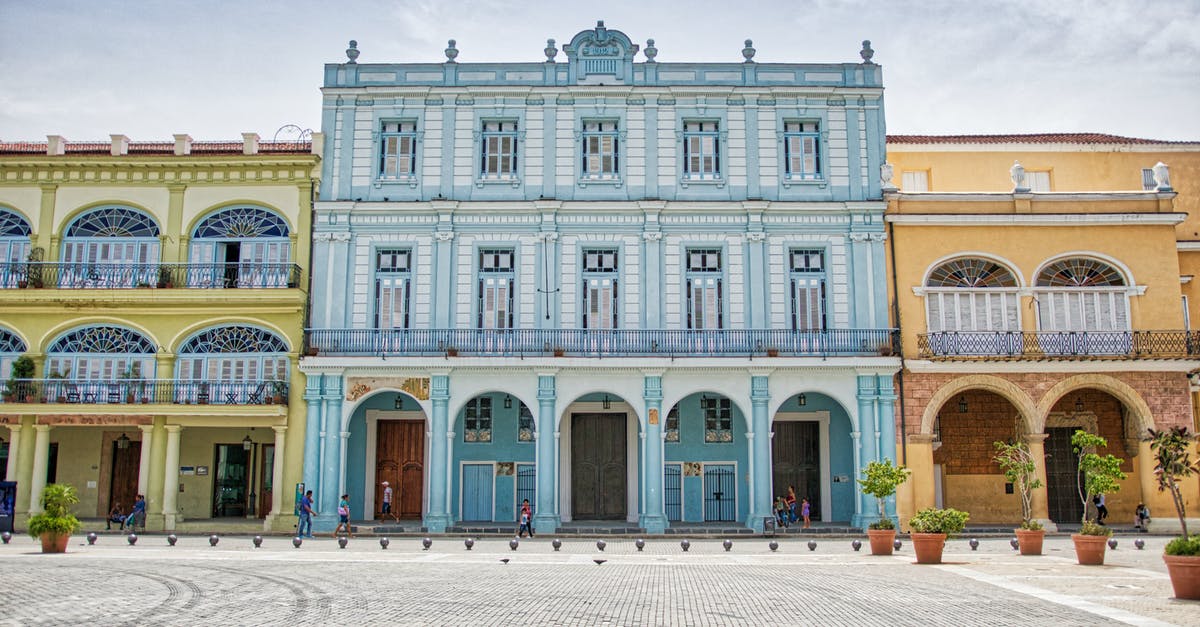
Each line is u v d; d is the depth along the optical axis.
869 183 32.66
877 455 30.56
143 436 30.75
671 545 26.19
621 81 33.16
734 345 30.98
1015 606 14.38
